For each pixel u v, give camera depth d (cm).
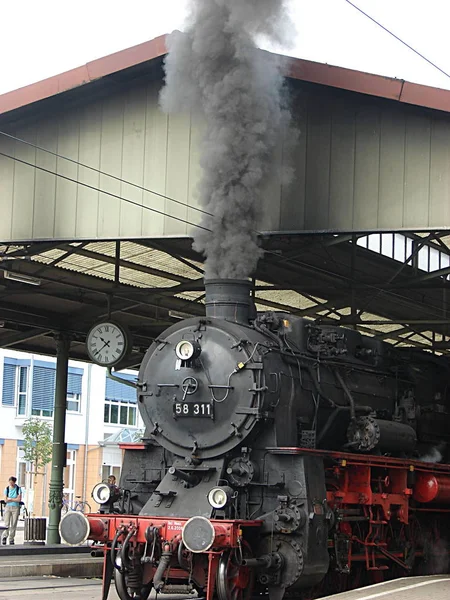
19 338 2461
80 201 1817
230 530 1227
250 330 1415
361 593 1183
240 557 1238
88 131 1827
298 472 1330
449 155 1606
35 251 1895
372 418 1523
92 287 2127
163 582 1216
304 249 2008
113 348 2164
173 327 1455
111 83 1789
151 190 1773
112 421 5475
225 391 1367
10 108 1805
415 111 1638
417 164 1628
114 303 2392
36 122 1864
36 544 2320
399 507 1609
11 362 4919
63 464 2400
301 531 1303
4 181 1873
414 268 2317
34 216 1842
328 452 1394
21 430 4950
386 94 1591
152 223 1766
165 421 1416
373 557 1521
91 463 5244
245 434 1346
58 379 2408
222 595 1212
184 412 1387
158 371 1438
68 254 2061
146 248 2112
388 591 1208
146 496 1427
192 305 2578
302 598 1362
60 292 2094
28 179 1856
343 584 1492
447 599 1138
